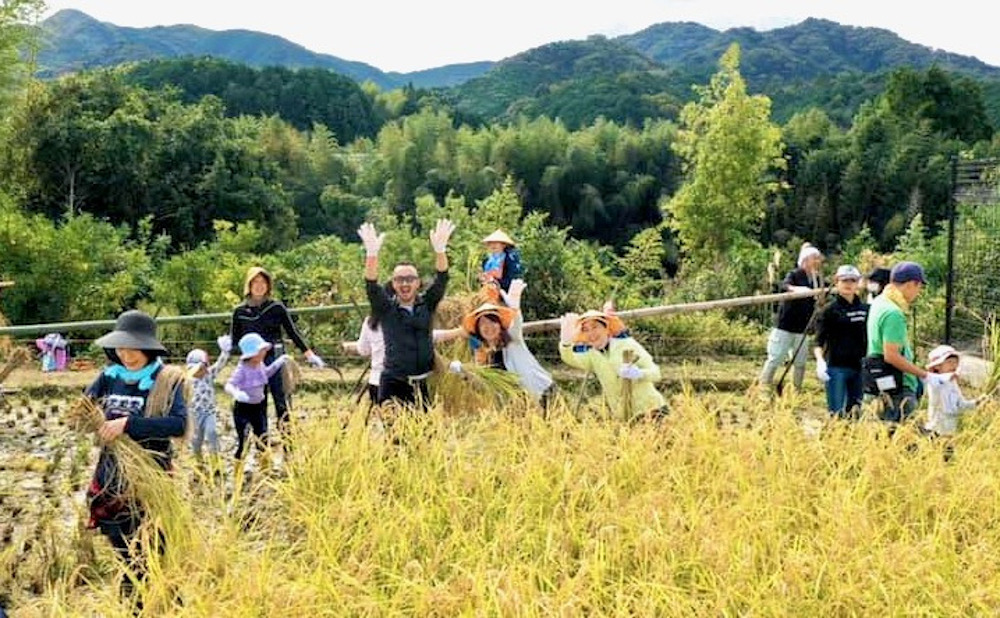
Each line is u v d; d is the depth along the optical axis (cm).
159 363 589
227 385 827
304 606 507
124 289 2214
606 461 685
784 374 1125
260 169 4322
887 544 603
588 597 534
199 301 2291
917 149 5681
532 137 6038
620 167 6288
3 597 591
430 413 735
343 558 590
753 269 1922
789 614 525
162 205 3934
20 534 692
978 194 1432
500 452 704
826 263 3120
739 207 4147
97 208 3894
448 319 1038
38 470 851
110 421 563
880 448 712
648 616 505
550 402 848
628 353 802
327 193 5903
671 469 675
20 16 3375
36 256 2127
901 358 828
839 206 5781
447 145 6175
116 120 3819
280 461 727
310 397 1202
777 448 724
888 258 2014
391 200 5838
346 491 639
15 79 3456
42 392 1176
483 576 536
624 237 6188
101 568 616
